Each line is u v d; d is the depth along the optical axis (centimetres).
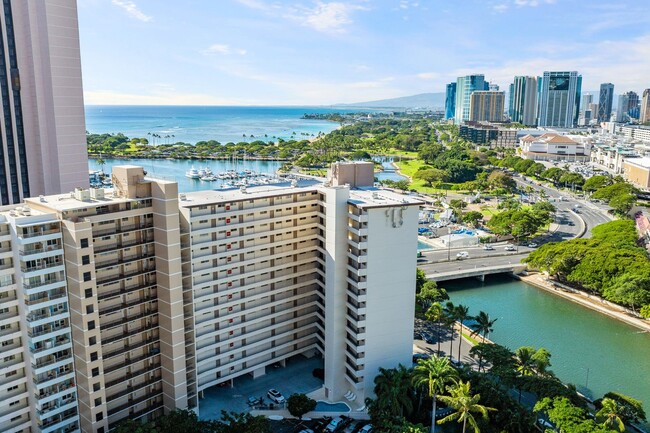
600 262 19050
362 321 11894
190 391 11569
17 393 9875
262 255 12838
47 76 19362
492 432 11056
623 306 18712
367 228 11488
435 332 16362
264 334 13150
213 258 12006
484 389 11562
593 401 12788
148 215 10775
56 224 9631
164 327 11031
